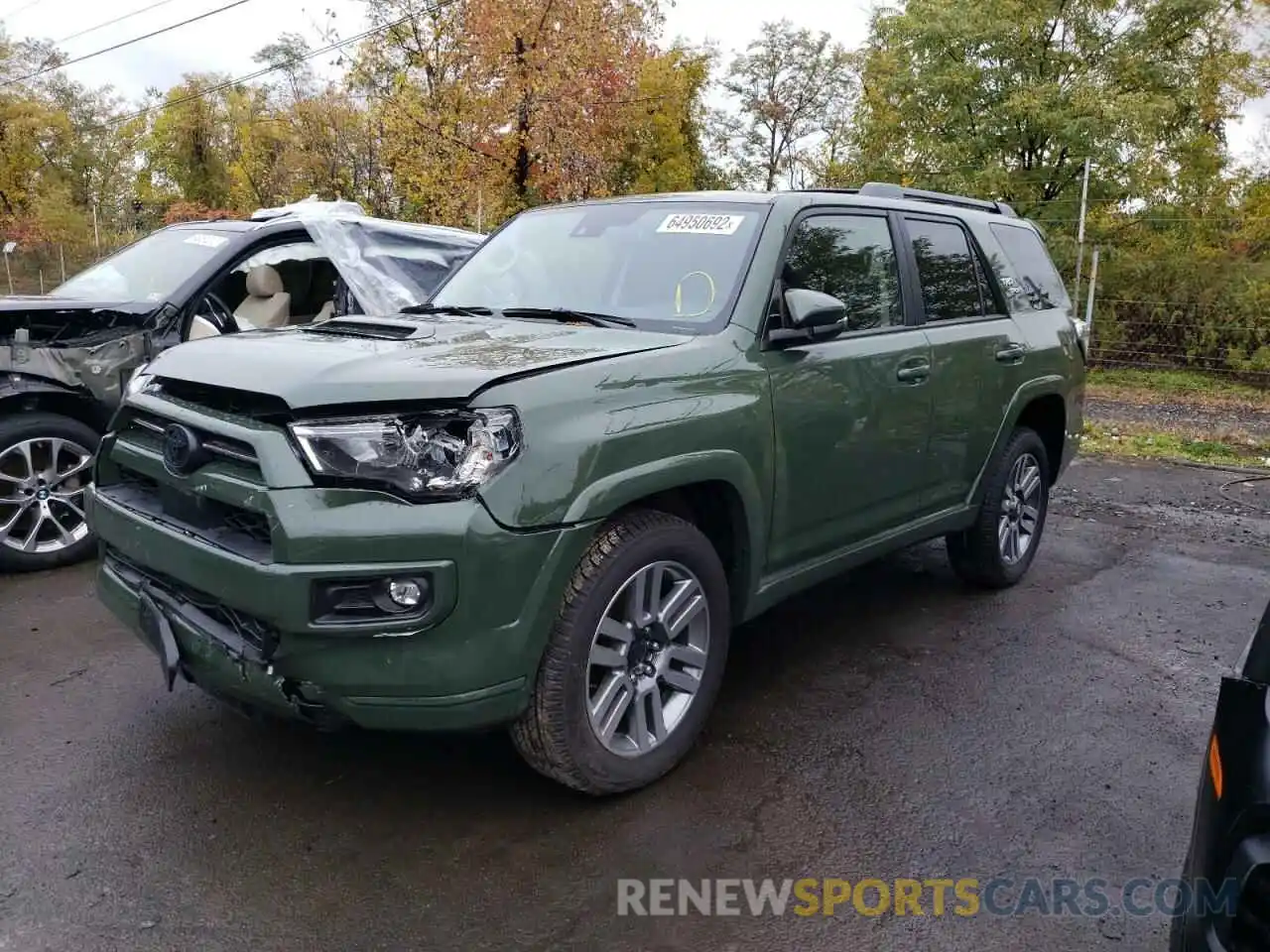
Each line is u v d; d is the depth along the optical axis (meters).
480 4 15.50
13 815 3.09
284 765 3.44
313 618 2.65
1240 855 1.88
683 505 3.50
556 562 2.84
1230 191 18.41
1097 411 13.02
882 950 2.61
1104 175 17.02
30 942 2.53
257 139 33.50
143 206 43.56
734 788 3.36
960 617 5.09
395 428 2.72
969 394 4.71
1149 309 16.55
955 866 2.97
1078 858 3.03
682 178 32.66
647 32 19.09
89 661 4.25
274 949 2.54
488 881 2.84
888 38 18.95
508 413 2.78
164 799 3.20
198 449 2.96
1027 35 17.55
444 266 6.98
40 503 5.33
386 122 16.94
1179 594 5.56
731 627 3.69
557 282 4.11
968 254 5.02
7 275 32.47
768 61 36.03
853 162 20.58
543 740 2.99
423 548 2.66
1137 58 17.41
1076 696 4.17
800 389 3.69
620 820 3.15
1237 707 2.07
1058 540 6.66
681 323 3.61
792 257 3.87
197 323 5.69
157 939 2.56
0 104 41.28
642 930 2.65
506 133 16.42
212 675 2.98
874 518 4.27
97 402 5.41
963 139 17.86
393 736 3.66
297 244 6.36
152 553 3.04
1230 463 9.52
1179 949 2.11
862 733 3.78
